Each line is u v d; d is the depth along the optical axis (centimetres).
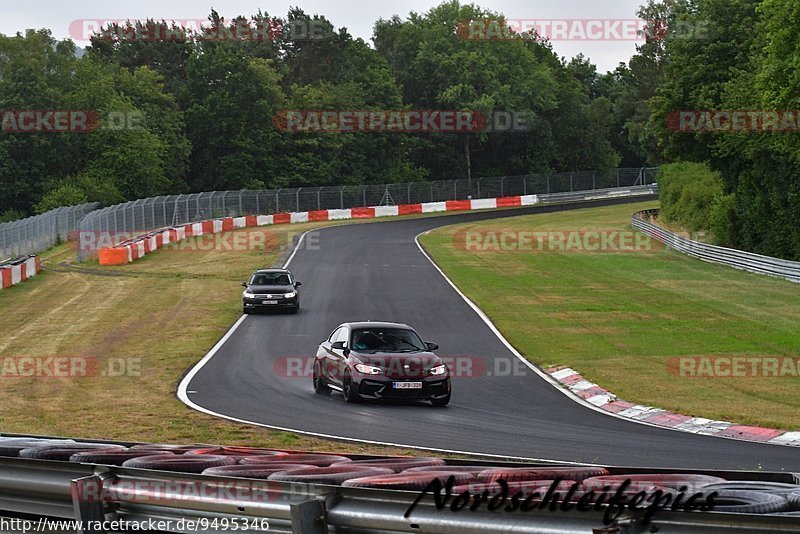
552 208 8719
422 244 5666
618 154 11612
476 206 8700
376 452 1227
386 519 408
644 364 2106
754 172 4822
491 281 3981
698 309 3108
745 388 1819
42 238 5516
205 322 2928
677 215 6875
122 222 5659
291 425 1450
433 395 1636
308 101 9156
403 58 10969
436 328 2753
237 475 493
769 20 3797
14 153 7388
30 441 606
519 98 9856
